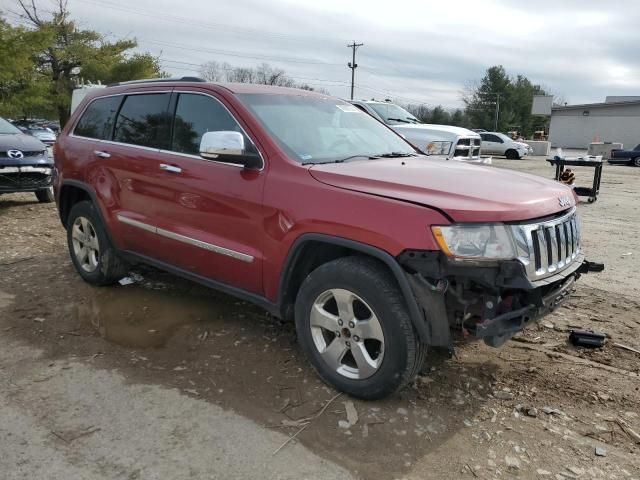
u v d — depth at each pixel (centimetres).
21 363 364
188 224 398
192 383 343
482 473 265
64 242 682
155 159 422
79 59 3919
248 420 304
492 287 286
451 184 316
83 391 331
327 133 404
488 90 8294
